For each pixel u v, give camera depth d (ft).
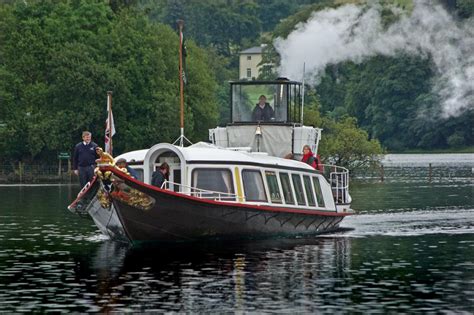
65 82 581.53
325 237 257.55
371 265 209.36
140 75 609.42
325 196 269.44
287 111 284.20
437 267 206.90
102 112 584.40
